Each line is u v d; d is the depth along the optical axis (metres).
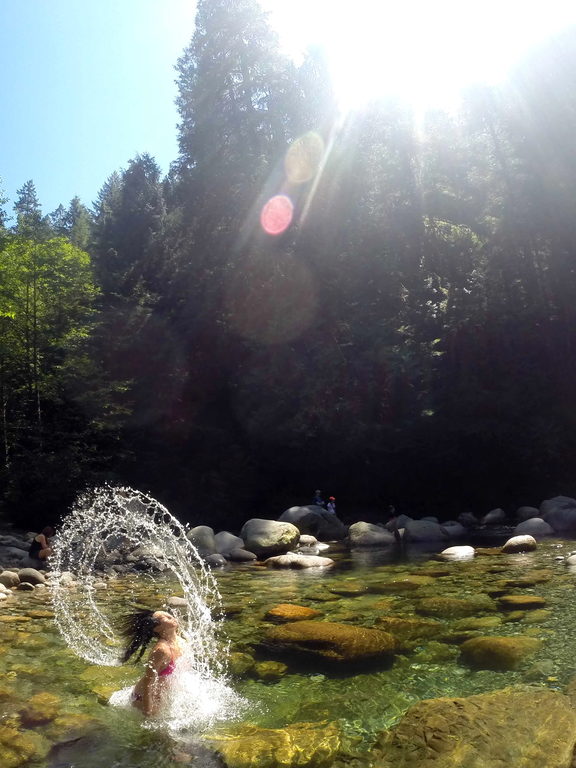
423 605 8.01
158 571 12.93
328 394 27.70
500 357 28.44
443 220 35.25
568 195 27.36
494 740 4.19
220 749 4.32
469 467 26.52
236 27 36.62
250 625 7.50
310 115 34.97
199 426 28.66
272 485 27.81
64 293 27.84
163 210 48.38
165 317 32.19
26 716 4.91
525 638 6.32
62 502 21.36
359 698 5.15
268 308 30.42
